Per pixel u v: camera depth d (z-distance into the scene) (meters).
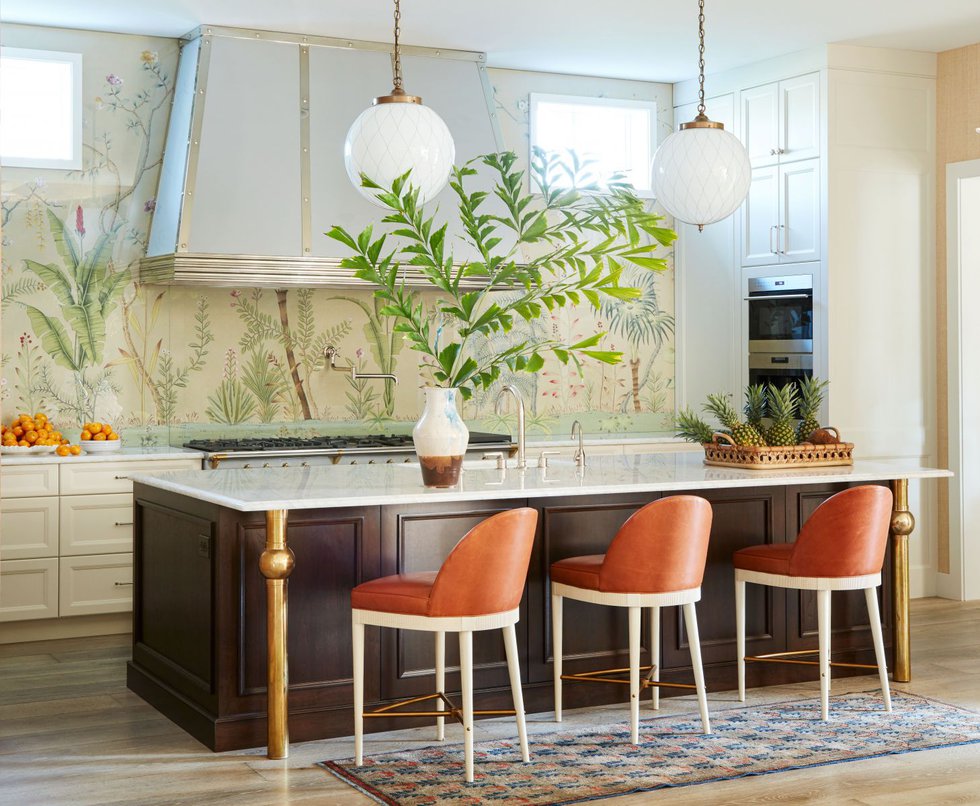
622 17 6.02
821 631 4.41
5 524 5.67
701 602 4.81
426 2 5.73
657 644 4.54
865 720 4.41
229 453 5.92
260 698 4.12
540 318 7.38
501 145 6.71
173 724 4.39
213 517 4.11
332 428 6.78
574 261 4.62
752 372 7.07
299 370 6.70
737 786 3.70
